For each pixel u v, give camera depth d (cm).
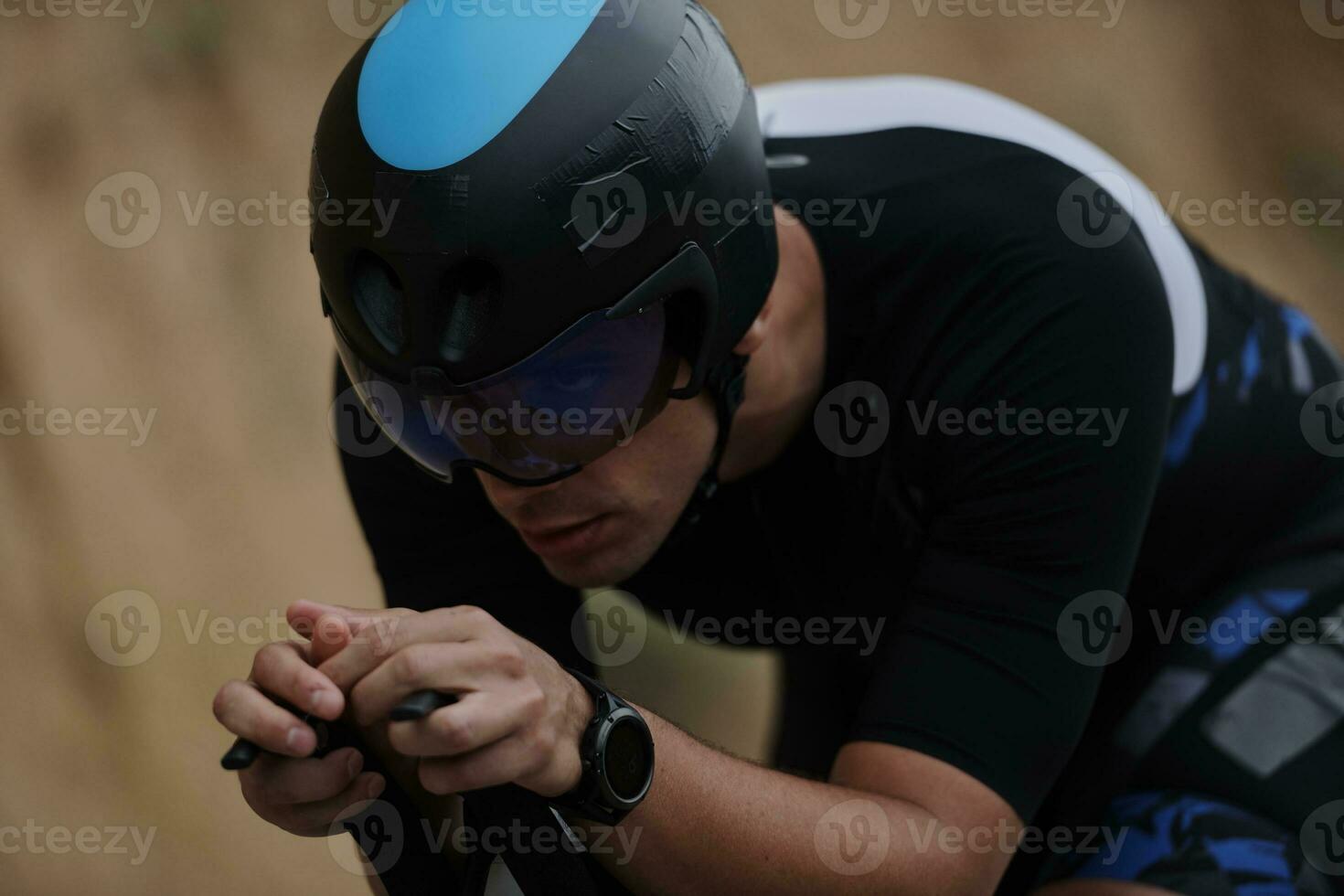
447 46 371
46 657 994
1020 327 443
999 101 552
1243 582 551
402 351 371
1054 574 430
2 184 1131
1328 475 566
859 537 520
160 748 991
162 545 1062
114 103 1188
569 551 425
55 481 1048
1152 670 548
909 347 462
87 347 1100
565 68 374
